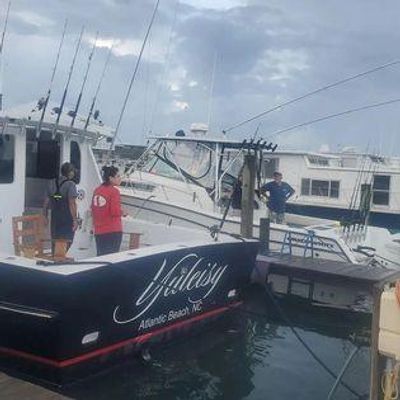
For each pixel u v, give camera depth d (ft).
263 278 33.06
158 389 21.02
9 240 24.43
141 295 20.57
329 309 32.17
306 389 21.79
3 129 23.85
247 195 34.63
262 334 28.40
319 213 64.13
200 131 43.62
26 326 18.48
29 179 26.50
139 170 43.21
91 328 19.03
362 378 23.02
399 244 40.60
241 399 20.65
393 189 64.80
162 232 26.91
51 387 18.89
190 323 24.12
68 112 26.50
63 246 21.79
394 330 14.05
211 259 23.59
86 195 27.58
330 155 66.49
